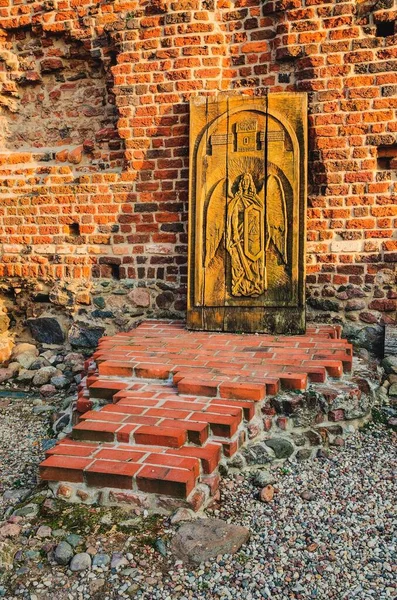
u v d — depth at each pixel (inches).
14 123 230.4
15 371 211.5
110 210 212.7
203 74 198.7
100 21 210.4
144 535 102.6
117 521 106.0
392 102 180.5
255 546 102.3
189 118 195.3
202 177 192.1
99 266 215.9
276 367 149.6
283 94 183.8
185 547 98.9
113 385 149.7
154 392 144.0
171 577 94.3
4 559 98.7
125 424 125.4
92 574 95.1
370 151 183.9
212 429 124.4
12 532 104.7
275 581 93.9
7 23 221.9
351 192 186.9
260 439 135.0
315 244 191.5
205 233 192.1
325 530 107.3
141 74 204.4
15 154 226.2
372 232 186.1
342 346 167.8
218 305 190.7
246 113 187.8
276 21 191.0
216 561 97.6
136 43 204.2
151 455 116.5
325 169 187.9
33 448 155.9
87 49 213.9
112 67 206.8
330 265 190.7
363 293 188.2
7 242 226.5
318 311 193.5
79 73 221.3
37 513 110.7
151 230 208.7
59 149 225.9
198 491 111.0
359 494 119.6
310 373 145.7
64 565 97.7
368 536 105.5
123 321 213.8
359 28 181.9
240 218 188.4
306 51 186.5
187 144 202.1
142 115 205.5
